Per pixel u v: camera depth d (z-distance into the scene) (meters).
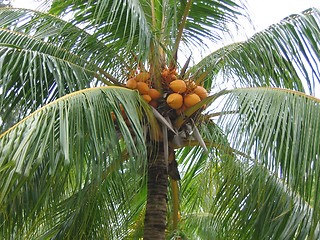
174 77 5.59
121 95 4.61
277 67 5.58
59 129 3.98
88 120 4.05
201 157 6.71
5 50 4.83
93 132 4.00
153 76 5.51
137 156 4.22
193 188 7.27
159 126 5.36
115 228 6.08
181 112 5.40
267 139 4.46
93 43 5.86
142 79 5.49
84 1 5.96
